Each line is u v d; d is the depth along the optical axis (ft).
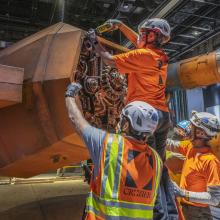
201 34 49.83
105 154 7.84
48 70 14.08
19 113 14.74
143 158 8.07
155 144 11.64
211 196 11.46
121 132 8.49
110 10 47.37
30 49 15.66
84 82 14.89
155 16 40.96
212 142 16.44
